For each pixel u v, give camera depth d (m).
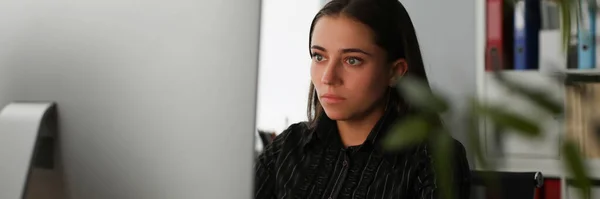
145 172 0.63
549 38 1.88
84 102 0.66
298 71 1.44
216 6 0.59
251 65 0.58
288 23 1.50
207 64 0.59
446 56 2.27
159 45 0.62
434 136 0.45
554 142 0.52
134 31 0.63
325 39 1.31
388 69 1.28
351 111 1.26
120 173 0.65
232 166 0.59
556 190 1.87
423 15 2.44
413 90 0.46
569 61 1.83
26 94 0.69
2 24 0.69
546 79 0.52
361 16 1.28
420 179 1.15
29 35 0.68
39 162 0.68
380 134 1.21
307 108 1.37
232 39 0.58
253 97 0.58
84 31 0.66
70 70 0.66
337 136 1.28
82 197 0.67
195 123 0.60
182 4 0.61
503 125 0.44
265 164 1.32
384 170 1.21
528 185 1.40
